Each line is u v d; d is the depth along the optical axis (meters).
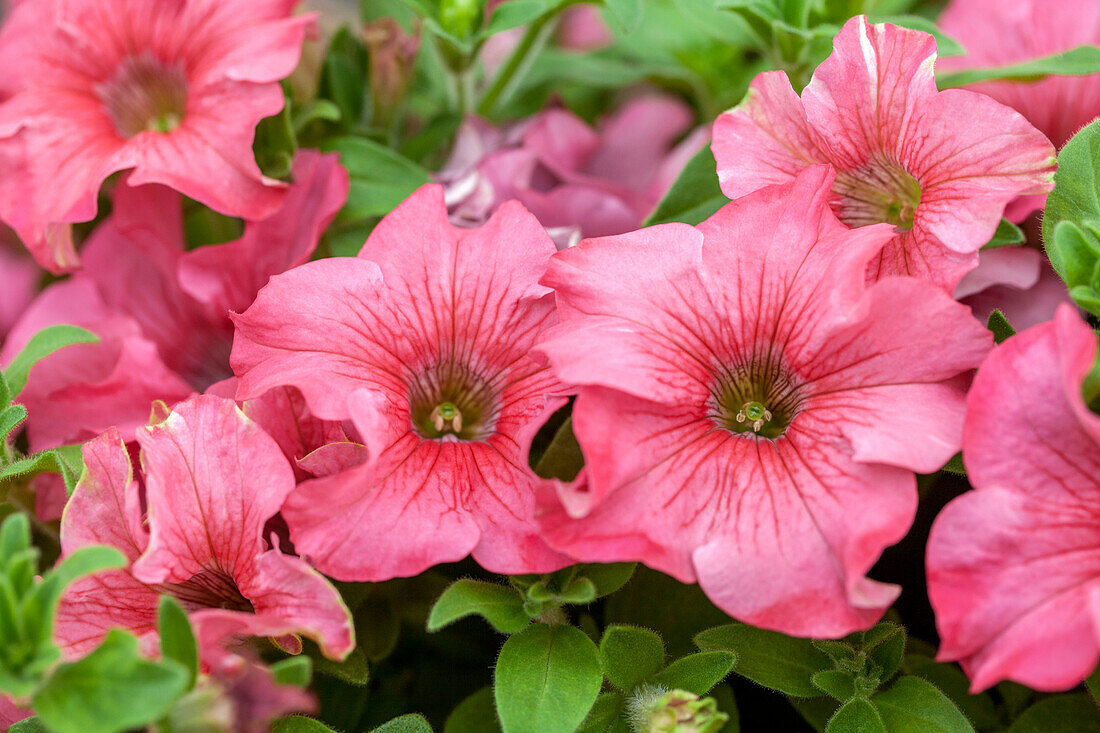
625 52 0.65
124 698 0.46
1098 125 0.51
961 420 0.48
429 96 0.64
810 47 0.56
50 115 0.57
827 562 0.48
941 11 0.64
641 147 0.64
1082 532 0.47
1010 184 0.50
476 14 0.59
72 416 0.55
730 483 0.49
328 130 0.60
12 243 0.66
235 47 0.55
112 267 0.59
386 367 0.51
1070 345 0.46
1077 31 0.60
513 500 0.50
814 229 0.50
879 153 0.52
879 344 0.49
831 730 0.49
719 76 0.65
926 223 0.50
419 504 0.49
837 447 0.49
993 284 0.54
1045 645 0.46
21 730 0.49
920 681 0.50
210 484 0.50
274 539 0.49
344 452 0.50
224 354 0.59
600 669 0.50
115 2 0.57
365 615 0.53
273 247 0.57
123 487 0.50
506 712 0.49
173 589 0.50
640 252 0.50
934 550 0.47
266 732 0.49
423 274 0.51
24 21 0.58
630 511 0.48
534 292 0.51
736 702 0.55
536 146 0.60
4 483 0.53
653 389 0.49
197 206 0.59
